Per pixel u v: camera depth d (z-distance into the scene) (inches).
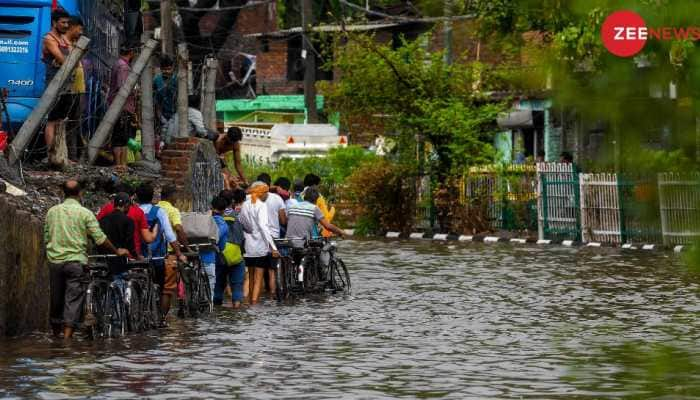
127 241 1154.7
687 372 844.0
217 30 4407.0
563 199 2632.9
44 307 1184.8
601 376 837.2
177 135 1914.4
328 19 4365.2
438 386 799.7
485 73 2827.3
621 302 1413.6
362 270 1934.1
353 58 2945.4
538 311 1326.3
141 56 1576.0
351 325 1206.3
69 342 1064.2
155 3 4060.0
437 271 1904.5
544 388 785.6
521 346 1027.9
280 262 1494.8
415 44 2935.5
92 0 1635.1
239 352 990.4
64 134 1480.1
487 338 1090.1
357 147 3400.6
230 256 1417.3
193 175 1744.6
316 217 1578.5
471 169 2915.8
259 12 4719.5
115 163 1720.0
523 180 2844.5
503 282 1696.6
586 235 2561.5
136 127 1897.1
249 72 4753.9
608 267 1946.4
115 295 1119.6
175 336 1115.3
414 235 2935.5
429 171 2994.6
